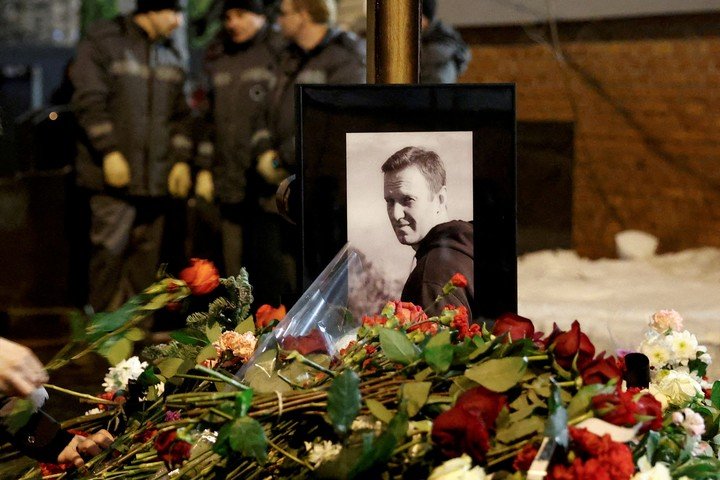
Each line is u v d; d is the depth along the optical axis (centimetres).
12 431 198
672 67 693
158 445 174
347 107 215
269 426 173
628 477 153
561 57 732
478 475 155
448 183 217
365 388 174
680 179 695
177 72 621
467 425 157
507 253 218
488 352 174
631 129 711
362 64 546
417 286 217
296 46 552
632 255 686
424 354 173
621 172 717
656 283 590
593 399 163
